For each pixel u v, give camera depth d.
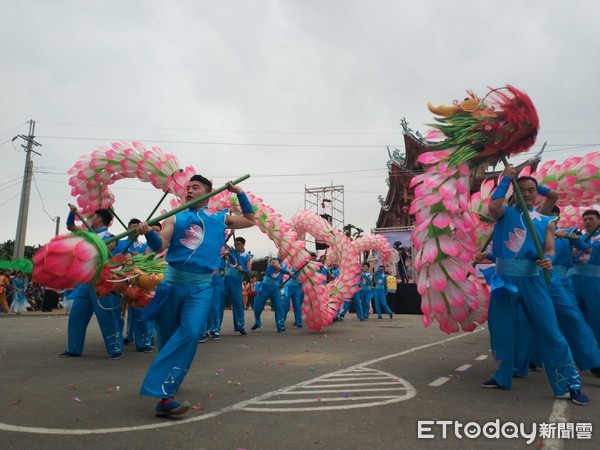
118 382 3.97
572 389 3.36
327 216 28.62
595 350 3.89
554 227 3.73
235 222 3.48
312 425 2.75
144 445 2.39
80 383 3.93
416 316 15.73
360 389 3.73
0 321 11.48
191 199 3.37
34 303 17.84
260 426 2.72
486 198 4.85
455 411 3.09
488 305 4.11
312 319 8.45
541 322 3.50
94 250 2.58
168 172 6.71
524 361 4.34
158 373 2.84
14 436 2.53
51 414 2.96
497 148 3.93
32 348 6.13
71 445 2.39
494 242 3.83
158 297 3.08
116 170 6.81
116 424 2.75
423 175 4.15
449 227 4.20
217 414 2.97
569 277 5.19
